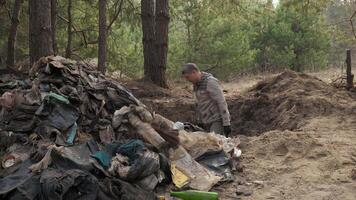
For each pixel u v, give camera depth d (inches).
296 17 986.1
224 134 281.6
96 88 268.4
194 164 238.2
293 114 430.6
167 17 598.5
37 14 414.9
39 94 247.9
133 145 225.5
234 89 682.2
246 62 901.8
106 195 197.6
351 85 530.6
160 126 249.9
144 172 212.1
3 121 242.5
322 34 999.6
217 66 896.3
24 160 217.9
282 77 559.8
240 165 259.1
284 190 230.2
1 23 784.9
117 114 250.1
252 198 222.1
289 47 987.9
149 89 562.3
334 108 421.7
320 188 229.9
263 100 490.3
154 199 208.1
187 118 485.1
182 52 880.3
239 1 774.5
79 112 246.8
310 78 560.1
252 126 472.4
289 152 280.2
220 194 227.5
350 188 228.5
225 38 895.7
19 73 387.2
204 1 816.9
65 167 207.9
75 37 850.8
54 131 228.1
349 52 532.7
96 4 797.9
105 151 223.3
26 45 812.6
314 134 335.6
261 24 998.4
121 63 852.0
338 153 274.5
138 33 903.7
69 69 271.0
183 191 219.8
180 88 633.0
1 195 192.9
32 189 192.9
